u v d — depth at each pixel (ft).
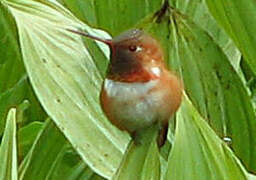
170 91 2.56
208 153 2.66
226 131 3.16
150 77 2.56
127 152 2.62
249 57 3.12
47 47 2.96
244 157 3.18
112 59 2.56
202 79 3.13
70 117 2.90
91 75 2.96
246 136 3.17
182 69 3.10
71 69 2.95
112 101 2.56
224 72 3.12
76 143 2.87
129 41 2.55
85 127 2.89
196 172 2.65
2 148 2.71
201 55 3.10
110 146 2.89
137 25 3.06
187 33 3.07
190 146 2.66
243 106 3.16
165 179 2.64
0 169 2.71
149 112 2.56
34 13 3.00
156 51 2.57
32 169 3.14
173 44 3.07
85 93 2.93
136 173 2.63
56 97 2.91
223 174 2.66
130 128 2.59
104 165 2.87
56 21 3.00
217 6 3.08
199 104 3.14
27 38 2.95
